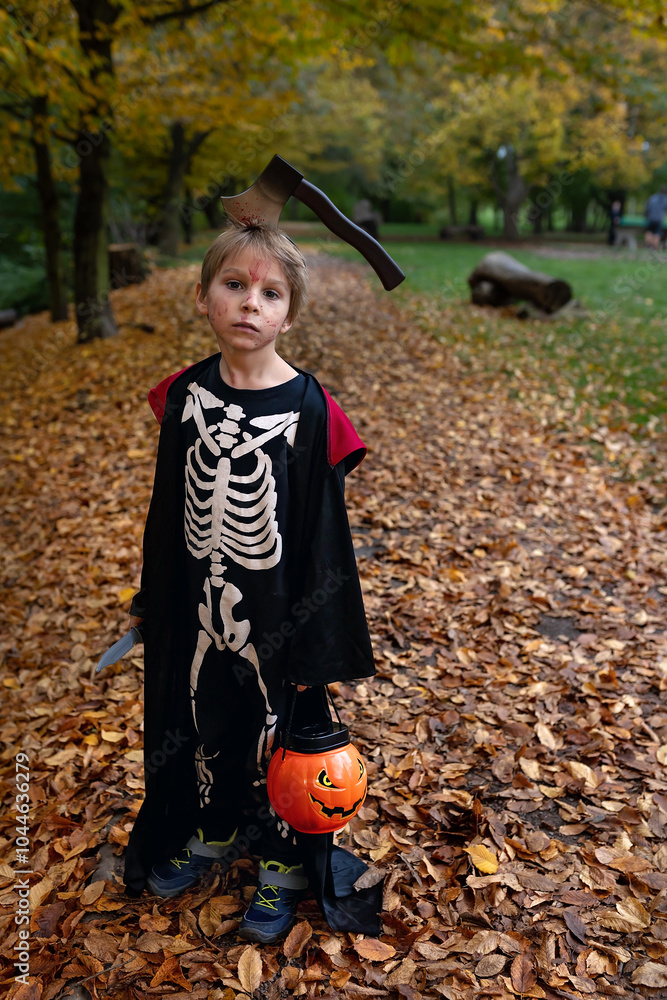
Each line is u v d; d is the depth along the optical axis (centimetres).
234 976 195
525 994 189
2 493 579
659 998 188
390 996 191
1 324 1364
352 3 739
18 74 772
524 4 930
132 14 772
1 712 321
